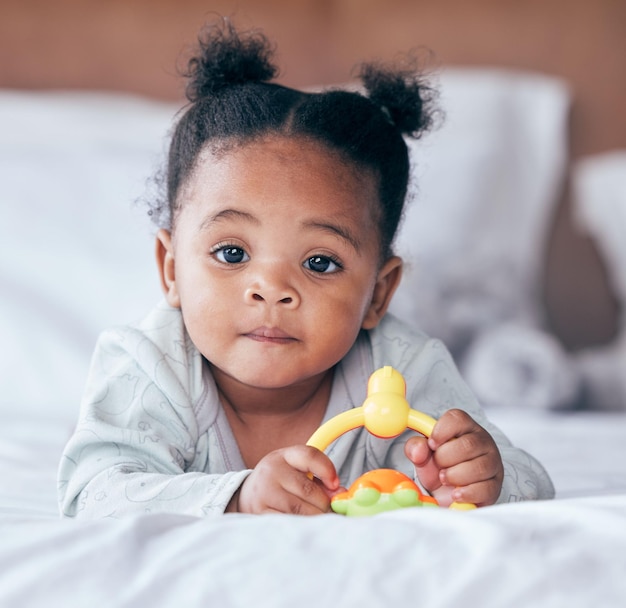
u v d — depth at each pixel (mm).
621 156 2684
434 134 2416
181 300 1075
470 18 2697
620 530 677
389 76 1248
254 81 1205
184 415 1063
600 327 2676
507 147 2553
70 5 2570
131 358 1085
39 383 1891
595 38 2719
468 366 2170
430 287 2223
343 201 1063
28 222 2078
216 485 887
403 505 811
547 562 632
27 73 2557
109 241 2082
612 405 2484
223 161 1074
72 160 2199
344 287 1054
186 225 1087
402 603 601
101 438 1002
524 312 2328
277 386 1032
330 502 847
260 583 614
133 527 681
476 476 886
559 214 2662
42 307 1978
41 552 658
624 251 2631
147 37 2588
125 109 2416
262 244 1035
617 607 605
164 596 610
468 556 643
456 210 2357
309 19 2648
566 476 1402
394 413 882
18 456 1446
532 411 2145
